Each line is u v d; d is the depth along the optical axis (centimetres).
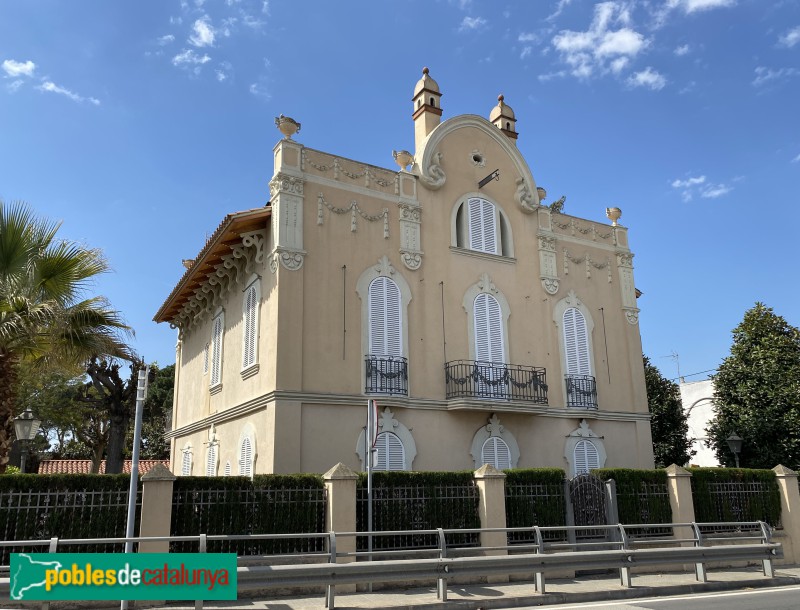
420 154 1958
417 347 1800
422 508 1288
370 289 1756
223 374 1994
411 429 1727
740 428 2366
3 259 1231
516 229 2094
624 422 2133
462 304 1911
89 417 4069
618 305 2241
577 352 2088
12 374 1199
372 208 1822
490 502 1322
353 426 1639
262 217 1709
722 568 1530
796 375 2322
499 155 2134
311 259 1680
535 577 1167
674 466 1577
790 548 1666
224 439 1908
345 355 1670
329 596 985
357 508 1238
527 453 1905
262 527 1162
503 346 1945
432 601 1053
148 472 1088
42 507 1032
